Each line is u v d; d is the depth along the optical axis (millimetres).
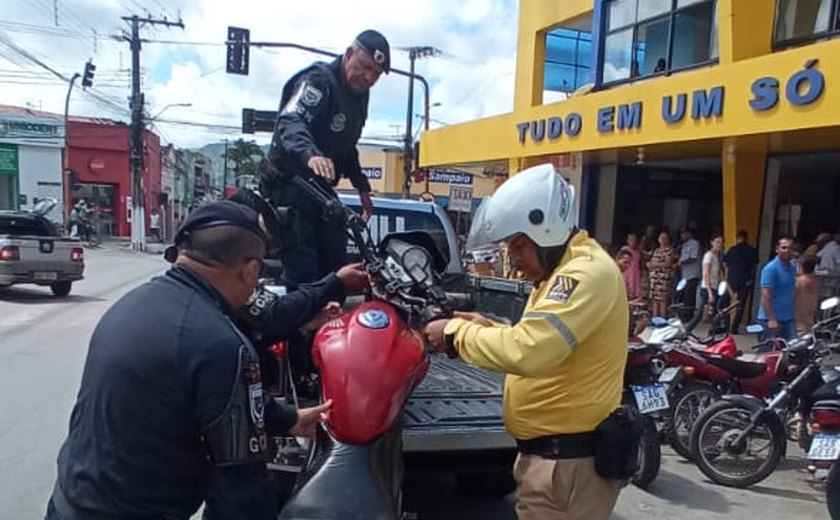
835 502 4242
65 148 33500
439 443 3283
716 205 16375
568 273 2205
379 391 2422
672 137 11102
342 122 3727
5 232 13648
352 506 2270
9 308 12141
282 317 2867
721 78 10266
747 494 4965
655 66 13891
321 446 2516
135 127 30125
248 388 1812
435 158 18422
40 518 4055
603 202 15836
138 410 1755
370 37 3611
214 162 79125
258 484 1839
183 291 1863
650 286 12773
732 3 11383
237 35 16406
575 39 18734
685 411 5672
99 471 1779
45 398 6512
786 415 5520
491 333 2219
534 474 2373
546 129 13914
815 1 10906
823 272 10922
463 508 4391
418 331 2744
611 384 2334
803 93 9094
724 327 6832
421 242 3053
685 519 4488
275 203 3645
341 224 3002
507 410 2453
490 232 2361
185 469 1812
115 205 38625
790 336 7781
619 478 2312
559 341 2141
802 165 12617
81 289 15281
